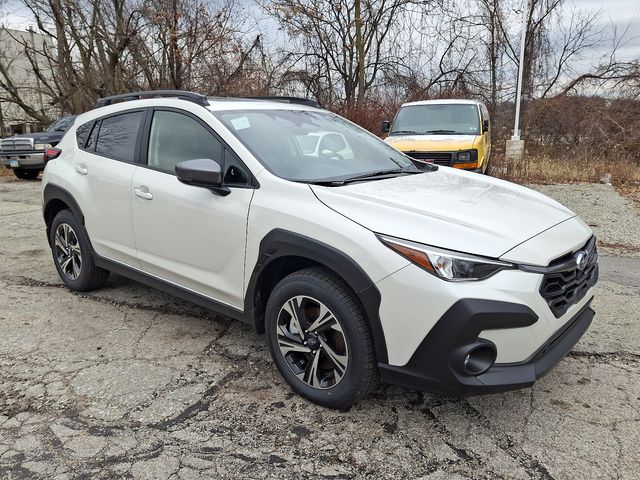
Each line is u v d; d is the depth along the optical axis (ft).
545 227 9.77
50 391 10.45
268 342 10.61
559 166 43.80
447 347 8.24
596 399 10.27
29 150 45.50
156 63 57.47
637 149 48.88
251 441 8.98
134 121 13.67
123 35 57.31
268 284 10.85
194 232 11.57
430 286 8.29
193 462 8.44
